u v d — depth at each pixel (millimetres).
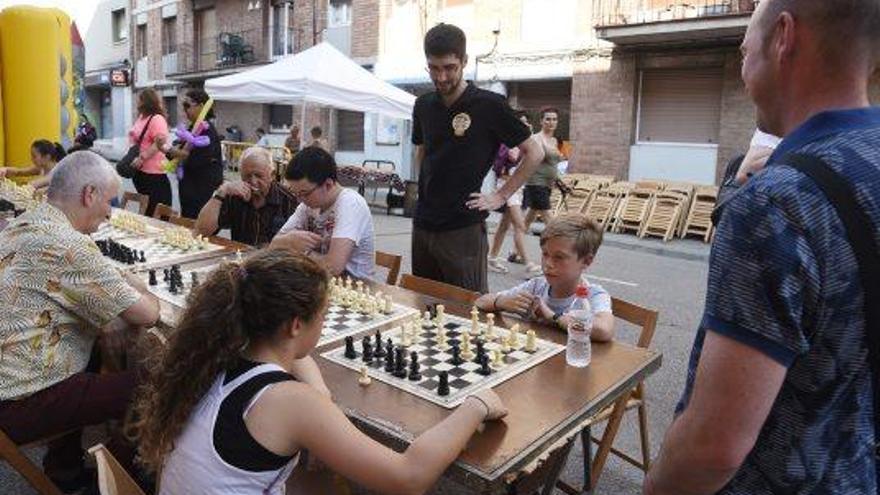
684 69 10883
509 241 9430
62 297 2248
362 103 8219
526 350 2227
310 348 1564
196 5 21406
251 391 1397
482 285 3451
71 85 8758
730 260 911
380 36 15125
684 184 10414
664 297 6367
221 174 6535
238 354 1441
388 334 2385
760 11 1005
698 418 939
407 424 1678
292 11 18359
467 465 1497
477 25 13320
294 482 2086
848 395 924
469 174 3285
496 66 13117
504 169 7145
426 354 2182
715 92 10617
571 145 12250
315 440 1397
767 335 871
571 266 2582
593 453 3070
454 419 1568
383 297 2920
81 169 2410
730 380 896
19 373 2188
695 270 7820
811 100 956
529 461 1564
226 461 1367
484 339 2342
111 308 2299
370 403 1800
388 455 1439
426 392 1868
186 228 4535
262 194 4207
